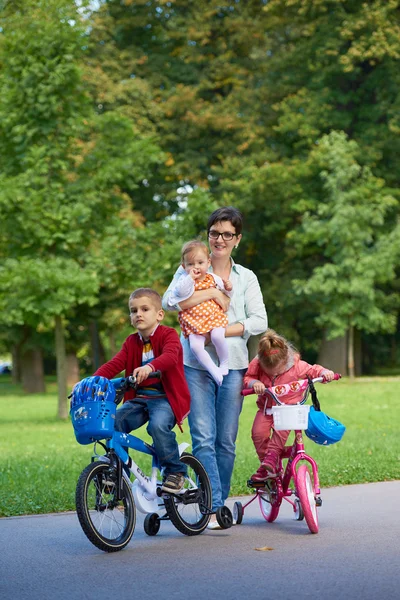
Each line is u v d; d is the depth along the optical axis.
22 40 28.81
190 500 8.89
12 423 29.86
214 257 9.60
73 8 29.45
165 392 8.71
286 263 53.00
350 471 13.60
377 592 6.41
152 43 51.47
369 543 8.28
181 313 9.32
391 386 41.69
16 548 8.55
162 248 30.48
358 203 45.84
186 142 50.09
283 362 9.23
